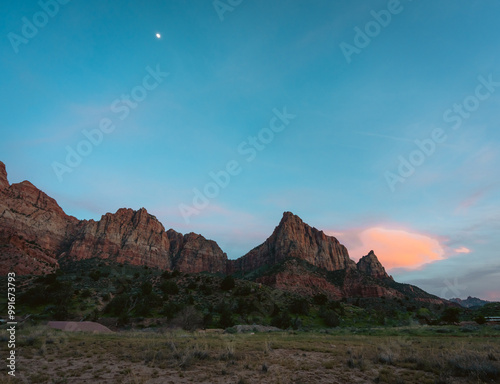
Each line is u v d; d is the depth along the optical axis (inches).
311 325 2967.5
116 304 2780.5
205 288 3821.4
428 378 422.6
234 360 551.5
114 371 468.4
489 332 1425.9
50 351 614.2
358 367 506.0
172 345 651.5
